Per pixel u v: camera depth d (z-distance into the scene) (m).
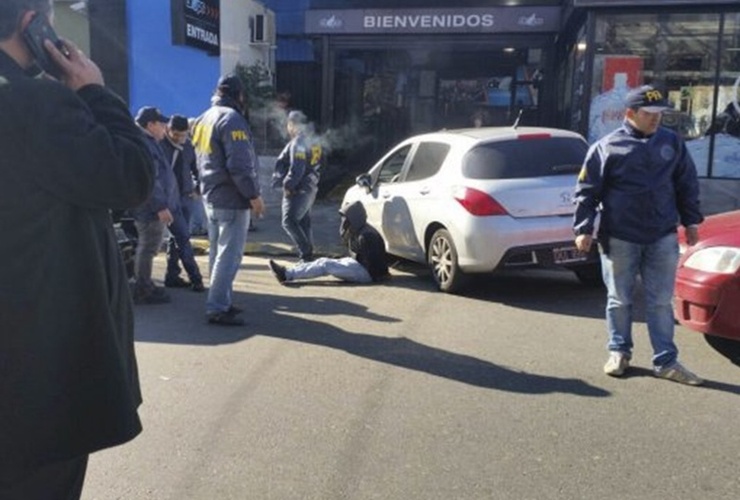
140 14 13.46
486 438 4.06
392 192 8.48
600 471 3.69
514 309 6.99
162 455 3.84
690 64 12.38
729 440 4.05
